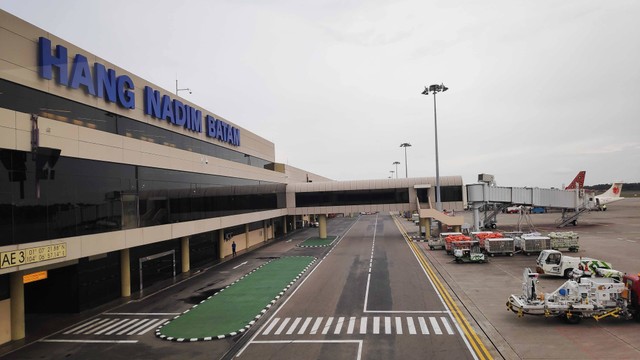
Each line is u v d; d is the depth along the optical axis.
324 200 74.81
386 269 42.09
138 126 35.34
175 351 21.22
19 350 22.53
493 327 22.95
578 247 48.12
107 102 31.28
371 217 147.62
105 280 32.69
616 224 78.00
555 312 22.92
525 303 23.66
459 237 51.75
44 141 24.22
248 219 58.88
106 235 29.33
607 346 19.50
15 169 22.58
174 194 39.25
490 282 34.69
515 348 19.73
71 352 21.84
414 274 39.03
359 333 22.83
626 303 22.77
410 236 73.88
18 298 24.50
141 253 37.31
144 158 34.44
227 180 52.59
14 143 22.47
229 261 52.16
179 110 42.41
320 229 75.81
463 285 33.84
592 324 22.80
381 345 20.84
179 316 27.66
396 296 30.72
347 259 49.72
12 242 22.19
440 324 23.86
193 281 39.84
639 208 125.44
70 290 29.81
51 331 25.67
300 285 35.91
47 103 25.77
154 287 37.75
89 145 28.03
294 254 55.97
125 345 22.53
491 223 78.06
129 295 34.72
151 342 22.83
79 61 28.30
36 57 25.06
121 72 33.09
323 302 29.80
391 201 72.25
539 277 35.88
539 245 48.50
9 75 23.23
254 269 45.06
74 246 26.20
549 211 126.06
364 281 36.50
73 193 26.59
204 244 50.75
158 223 36.31
